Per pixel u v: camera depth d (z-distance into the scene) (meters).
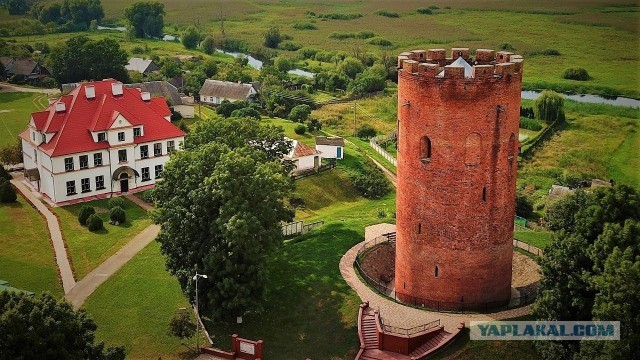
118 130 113.19
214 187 75.62
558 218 71.31
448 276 69.69
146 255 92.25
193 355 69.38
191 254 75.00
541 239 88.06
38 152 113.25
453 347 64.00
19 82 194.38
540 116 164.75
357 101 189.50
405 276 72.56
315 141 134.38
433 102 66.00
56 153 108.19
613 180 128.38
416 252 70.69
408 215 70.56
